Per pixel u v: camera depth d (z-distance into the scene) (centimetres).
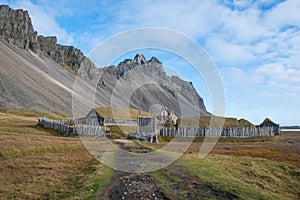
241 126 5459
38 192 1642
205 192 1572
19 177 1952
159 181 1727
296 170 2525
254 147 3966
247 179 2116
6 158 2394
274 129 5631
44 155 2619
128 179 1745
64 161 2441
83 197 1448
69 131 4350
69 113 14325
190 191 1576
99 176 1798
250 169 2369
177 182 1722
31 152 2648
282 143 4447
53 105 14512
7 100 12438
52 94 16250
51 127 5078
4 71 15212
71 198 1453
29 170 2120
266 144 4294
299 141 4688
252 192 1642
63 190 1648
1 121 5869
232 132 4891
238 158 2811
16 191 1659
